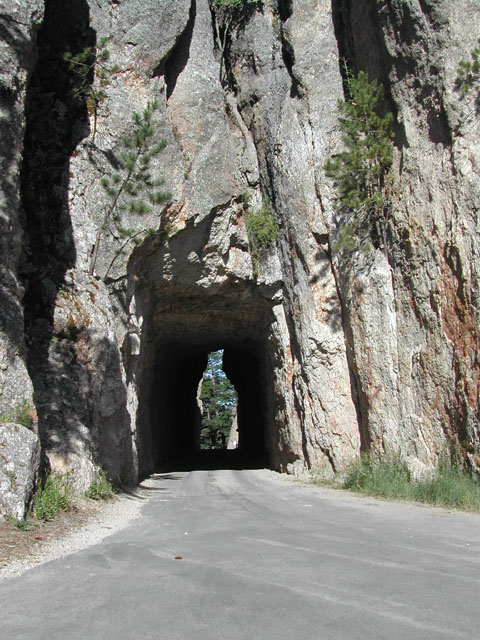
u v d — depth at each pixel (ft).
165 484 55.42
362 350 51.83
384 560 19.35
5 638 12.21
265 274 64.85
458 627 12.54
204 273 62.69
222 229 61.16
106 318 45.70
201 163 59.21
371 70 52.37
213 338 87.25
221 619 13.26
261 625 12.80
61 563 19.44
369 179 49.90
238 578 16.92
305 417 59.77
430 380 43.34
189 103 59.93
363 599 14.71
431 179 43.96
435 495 36.99
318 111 60.64
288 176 61.77
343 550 21.12
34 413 30.78
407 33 45.47
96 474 39.29
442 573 17.44
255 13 67.36
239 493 45.11
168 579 16.90
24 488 26.20
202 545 22.33
